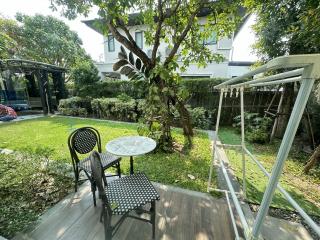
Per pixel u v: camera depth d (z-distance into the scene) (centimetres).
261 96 552
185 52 382
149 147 197
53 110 843
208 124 544
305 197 215
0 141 396
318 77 49
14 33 999
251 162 311
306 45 302
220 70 788
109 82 790
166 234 155
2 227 155
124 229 159
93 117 743
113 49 959
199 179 248
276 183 64
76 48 1401
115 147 196
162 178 249
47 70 788
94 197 186
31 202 192
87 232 155
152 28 349
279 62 50
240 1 308
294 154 344
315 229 69
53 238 148
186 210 185
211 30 383
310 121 369
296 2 312
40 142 390
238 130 506
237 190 224
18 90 827
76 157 207
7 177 233
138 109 613
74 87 863
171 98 352
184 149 364
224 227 163
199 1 309
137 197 143
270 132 441
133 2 248
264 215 70
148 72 331
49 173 248
